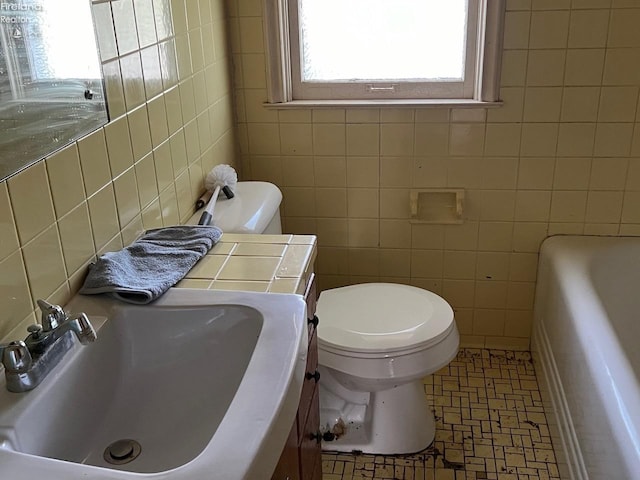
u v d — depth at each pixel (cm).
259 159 234
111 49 133
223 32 210
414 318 192
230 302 122
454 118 218
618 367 157
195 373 121
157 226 159
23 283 107
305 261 142
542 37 204
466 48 216
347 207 237
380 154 227
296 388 102
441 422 215
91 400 112
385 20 220
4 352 96
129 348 123
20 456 83
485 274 239
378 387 187
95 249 130
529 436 208
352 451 203
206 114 195
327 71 228
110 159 134
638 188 218
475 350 250
